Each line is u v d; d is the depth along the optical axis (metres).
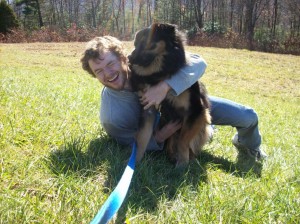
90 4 54.56
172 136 3.64
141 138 3.41
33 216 2.17
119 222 2.25
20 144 3.24
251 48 31.44
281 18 46.16
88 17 54.91
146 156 3.44
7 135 3.30
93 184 2.71
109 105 3.45
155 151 3.72
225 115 4.00
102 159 3.21
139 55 3.35
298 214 2.49
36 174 2.72
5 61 15.67
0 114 3.92
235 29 48.75
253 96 13.25
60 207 2.29
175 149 3.64
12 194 2.34
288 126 7.20
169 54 3.29
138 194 2.68
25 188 2.48
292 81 17.42
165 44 3.29
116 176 2.88
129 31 33.62
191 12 47.34
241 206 2.53
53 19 54.78
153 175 3.05
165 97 3.46
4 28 32.75
